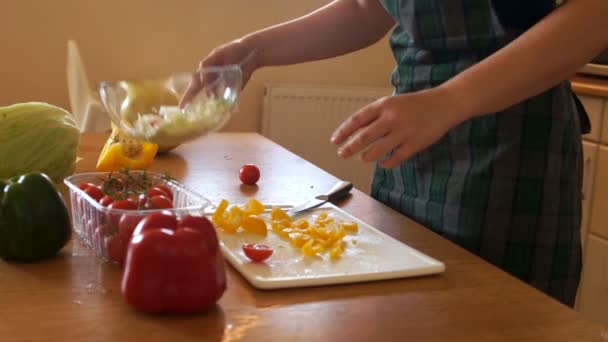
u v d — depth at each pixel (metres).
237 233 0.99
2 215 0.85
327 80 2.83
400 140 0.84
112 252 0.86
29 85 2.44
